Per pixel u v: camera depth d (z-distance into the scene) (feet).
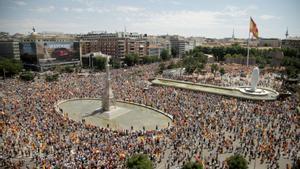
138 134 241.76
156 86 469.98
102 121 286.46
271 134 236.02
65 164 174.91
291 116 290.15
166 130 252.83
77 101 362.94
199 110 315.58
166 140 227.61
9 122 251.39
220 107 328.08
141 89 427.33
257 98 376.68
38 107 307.17
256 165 188.65
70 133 234.99
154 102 355.56
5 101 326.24
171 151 207.41
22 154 194.08
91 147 204.85
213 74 649.20
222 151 206.90
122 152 196.24
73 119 287.69
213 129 255.50
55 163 176.76
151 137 235.20
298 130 254.68
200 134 239.71
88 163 178.29
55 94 378.12
